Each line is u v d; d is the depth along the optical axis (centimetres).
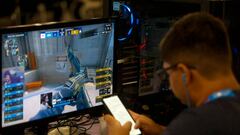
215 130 99
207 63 107
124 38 178
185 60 109
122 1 183
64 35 151
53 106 156
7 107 145
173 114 189
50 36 148
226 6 179
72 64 156
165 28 186
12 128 148
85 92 163
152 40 185
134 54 182
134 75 184
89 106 166
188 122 103
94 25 158
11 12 193
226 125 99
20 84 146
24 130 164
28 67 146
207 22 109
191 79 110
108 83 169
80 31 155
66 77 156
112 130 142
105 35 162
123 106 159
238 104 103
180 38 109
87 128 176
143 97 189
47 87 153
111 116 150
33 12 207
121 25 178
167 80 192
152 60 187
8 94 144
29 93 149
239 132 99
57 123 176
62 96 157
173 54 111
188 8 186
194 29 108
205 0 180
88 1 248
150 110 190
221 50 107
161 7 185
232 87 109
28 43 144
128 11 181
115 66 168
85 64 160
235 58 183
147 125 156
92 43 159
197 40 107
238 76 182
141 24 182
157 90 192
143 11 183
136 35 181
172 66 112
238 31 183
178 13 187
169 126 106
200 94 110
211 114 101
